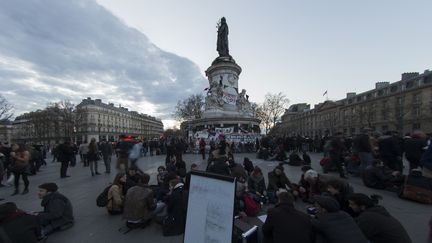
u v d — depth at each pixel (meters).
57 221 5.66
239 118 30.55
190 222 3.79
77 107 85.44
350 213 5.37
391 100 64.38
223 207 3.41
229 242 3.28
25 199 8.77
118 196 6.81
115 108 124.62
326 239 3.65
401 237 3.56
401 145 10.13
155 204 6.26
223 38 36.91
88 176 13.61
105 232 5.65
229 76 33.31
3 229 4.03
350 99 80.69
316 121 99.31
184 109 66.44
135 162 11.64
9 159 12.62
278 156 18.86
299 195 7.90
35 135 95.25
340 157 11.31
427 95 55.88
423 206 7.12
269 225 3.88
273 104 63.56
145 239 5.25
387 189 8.98
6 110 58.19
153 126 175.25
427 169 7.52
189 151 28.81
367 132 12.40
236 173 7.71
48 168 18.12
